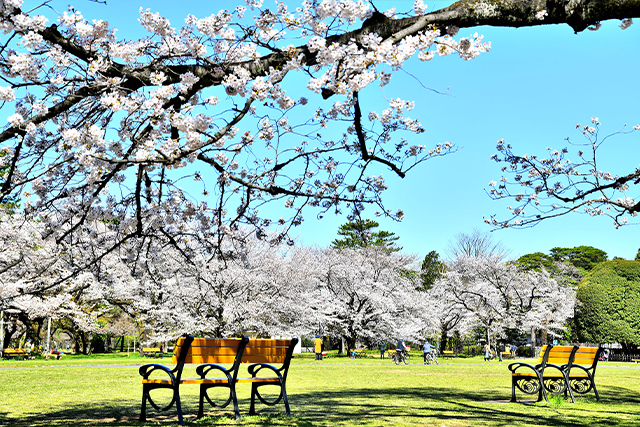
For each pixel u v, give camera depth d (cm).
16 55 396
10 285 1589
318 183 668
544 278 3778
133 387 1044
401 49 345
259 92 377
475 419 618
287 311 2816
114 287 2431
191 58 433
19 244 969
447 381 1292
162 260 817
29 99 451
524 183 880
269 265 2681
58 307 2489
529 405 788
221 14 393
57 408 718
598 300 3475
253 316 2592
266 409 710
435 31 337
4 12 350
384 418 615
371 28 359
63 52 393
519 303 3681
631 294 3422
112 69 397
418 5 361
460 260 3978
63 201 642
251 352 659
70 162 514
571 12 313
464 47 354
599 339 3453
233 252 715
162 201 672
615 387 1188
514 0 324
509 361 2792
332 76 386
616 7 302
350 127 646
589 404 815
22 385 1070
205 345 632
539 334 4562
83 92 391
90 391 959
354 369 1822
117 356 2972
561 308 3622
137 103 411
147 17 408
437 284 3978
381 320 3459
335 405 757
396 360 2416
